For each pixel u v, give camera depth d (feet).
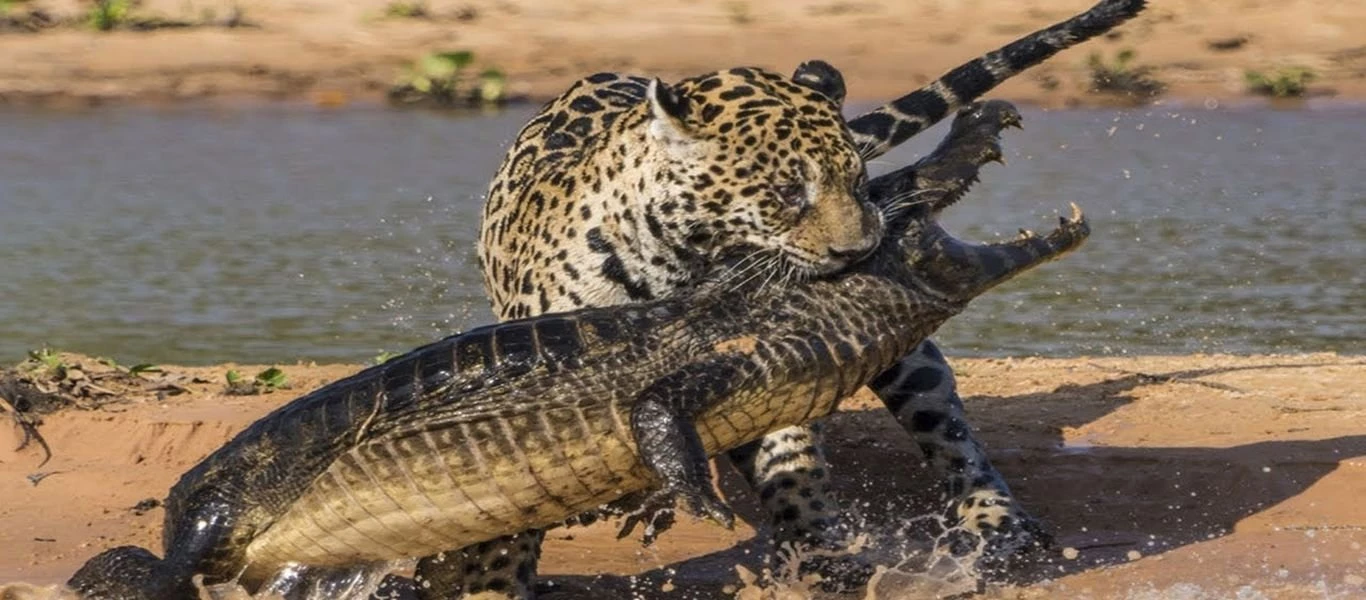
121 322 169.78
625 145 90.27
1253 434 111.24
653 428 71.92
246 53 354.13
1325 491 101.91
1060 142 278.46
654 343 75.92
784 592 90.68
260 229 219.00
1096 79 324.39
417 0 376.27
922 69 336.29
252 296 181.37
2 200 239.71
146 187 250.57
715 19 364.58
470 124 309.22
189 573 76.38
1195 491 103.40
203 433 113.09
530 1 375.04
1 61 349.20
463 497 75.20
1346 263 192.44
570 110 103.19
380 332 165.37
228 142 290.15
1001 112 86.12
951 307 79.92
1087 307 174.19
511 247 96.58
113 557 78.13
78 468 110.73
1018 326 166.71
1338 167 253.65
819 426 98.58
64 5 377.71
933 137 251.80
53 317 171.94
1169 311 171.63
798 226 84.07
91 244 210.59
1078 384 127.75
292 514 76.07
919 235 80.43
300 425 76.13
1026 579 92.27
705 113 88.12
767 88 89.56
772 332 76.33
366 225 221.66
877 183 84.74
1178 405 119.65
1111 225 213.87
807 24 358.84
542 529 88.28
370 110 326.85
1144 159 261.65
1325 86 324.19
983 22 354.95
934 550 94.79
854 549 93.09
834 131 87.35
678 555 99.09
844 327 77.25
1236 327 164.55
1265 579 90.12
